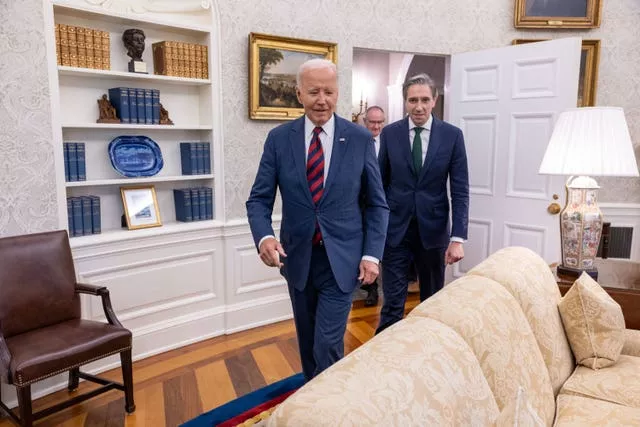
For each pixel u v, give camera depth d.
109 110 2.99
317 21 3.58
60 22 2.84
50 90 2.57
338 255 2.01
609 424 1.53
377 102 7.35
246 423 2.34
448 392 1.04
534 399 1.47
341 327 2.07
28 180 2.53
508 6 4.13
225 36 3.28
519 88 3.54
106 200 3.14
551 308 1.94
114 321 2.47
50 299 2.45
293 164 2.04
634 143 4.27
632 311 2.25
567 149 2.32
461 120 3.91
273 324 3.70
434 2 3.96
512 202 3.66
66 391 2.67
